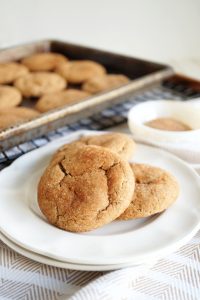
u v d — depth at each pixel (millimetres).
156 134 546
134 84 669
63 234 413
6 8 837
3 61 830
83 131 573
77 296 342
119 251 389
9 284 381
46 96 707
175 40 1044
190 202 462
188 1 1006
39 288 377
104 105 640
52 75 774
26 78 757
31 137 575
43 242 398
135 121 569
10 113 646
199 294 371
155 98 718
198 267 401
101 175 437
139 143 550
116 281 358
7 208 452
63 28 916
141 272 381
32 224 427
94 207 413
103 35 962
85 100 618
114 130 626
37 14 873
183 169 502
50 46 881
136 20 978
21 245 397
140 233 415
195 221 427
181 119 606
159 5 981
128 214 433
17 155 560
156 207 438
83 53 854
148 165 492
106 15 942
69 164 460
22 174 500
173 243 397
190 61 1057
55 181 448
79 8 910
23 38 883
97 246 396
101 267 378
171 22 1015
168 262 406
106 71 831
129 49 1005
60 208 425
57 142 550
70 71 789
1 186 482
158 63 751
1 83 770
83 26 933
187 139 545
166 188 456
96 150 467
